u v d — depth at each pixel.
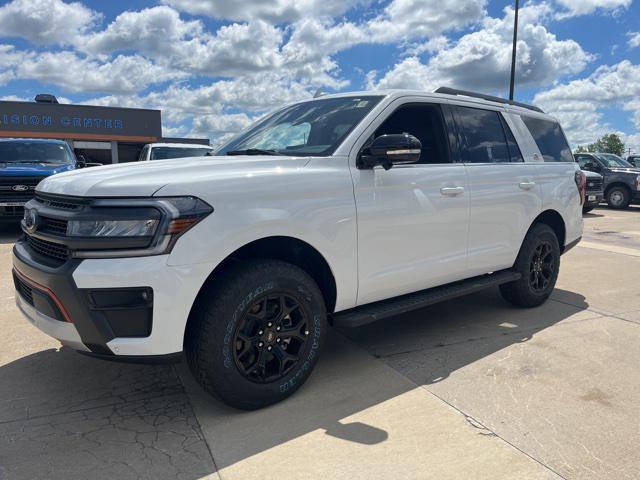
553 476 2.36
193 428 2.82
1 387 3.32
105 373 3.53
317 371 3.57
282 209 2.94
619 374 3.49
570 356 3.81
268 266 2.92
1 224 11.48
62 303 2.63
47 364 3.67
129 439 2.71
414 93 3.90
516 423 2.83
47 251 2.87
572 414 2.93
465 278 4.27
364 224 3.35
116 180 2.69
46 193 3.01
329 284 3.32
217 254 2.68
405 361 3.74
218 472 2.42
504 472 2.39
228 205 2.74
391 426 2.81
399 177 3.57
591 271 6.99
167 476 2.39
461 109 4.29
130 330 2.59
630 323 4.61
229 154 3.65
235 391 2.85
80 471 2.43
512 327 4.50
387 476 2.38
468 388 3.28
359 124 3.49
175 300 2.58
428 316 4.84
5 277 6.16
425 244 3.78
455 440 2.66
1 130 34.69
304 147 3.54
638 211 16.77
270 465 2.47
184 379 3.45
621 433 2.73
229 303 2.76
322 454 2.55
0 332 4.29
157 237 2.54
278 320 3.01
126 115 37.81
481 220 4.22
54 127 35.97
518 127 4.84
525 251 4.78
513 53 17.69
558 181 5.12
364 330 4.45
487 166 4.32
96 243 2.55
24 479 2.36
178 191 2.63
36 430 2.80
